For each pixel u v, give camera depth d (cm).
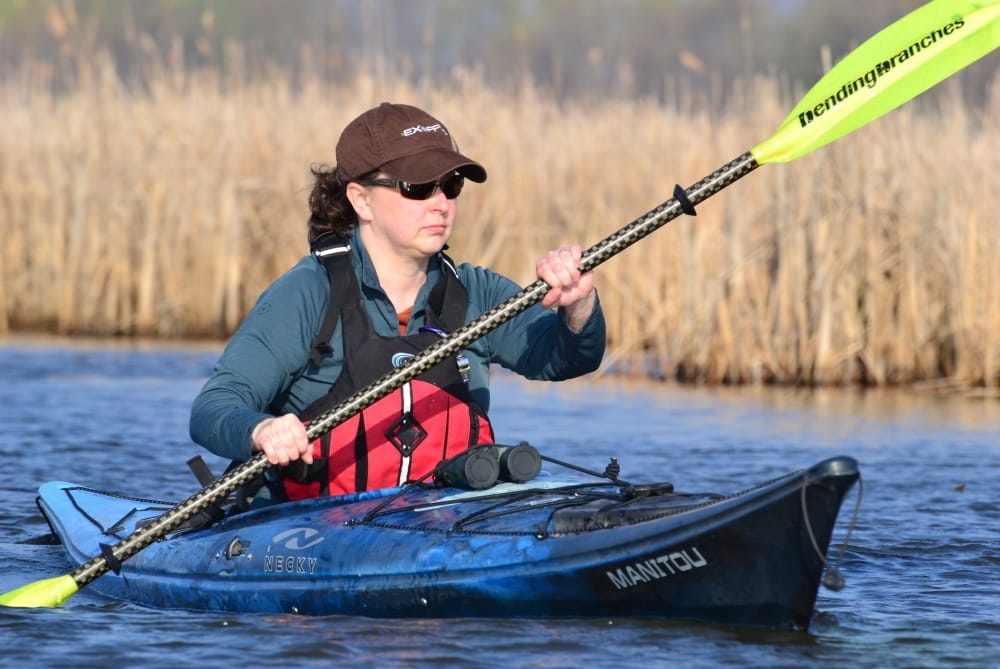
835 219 3628
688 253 3781
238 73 5125
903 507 2095
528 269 4225
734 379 3706
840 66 1527
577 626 1311
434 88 4794
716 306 3728
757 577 1227
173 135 4688
